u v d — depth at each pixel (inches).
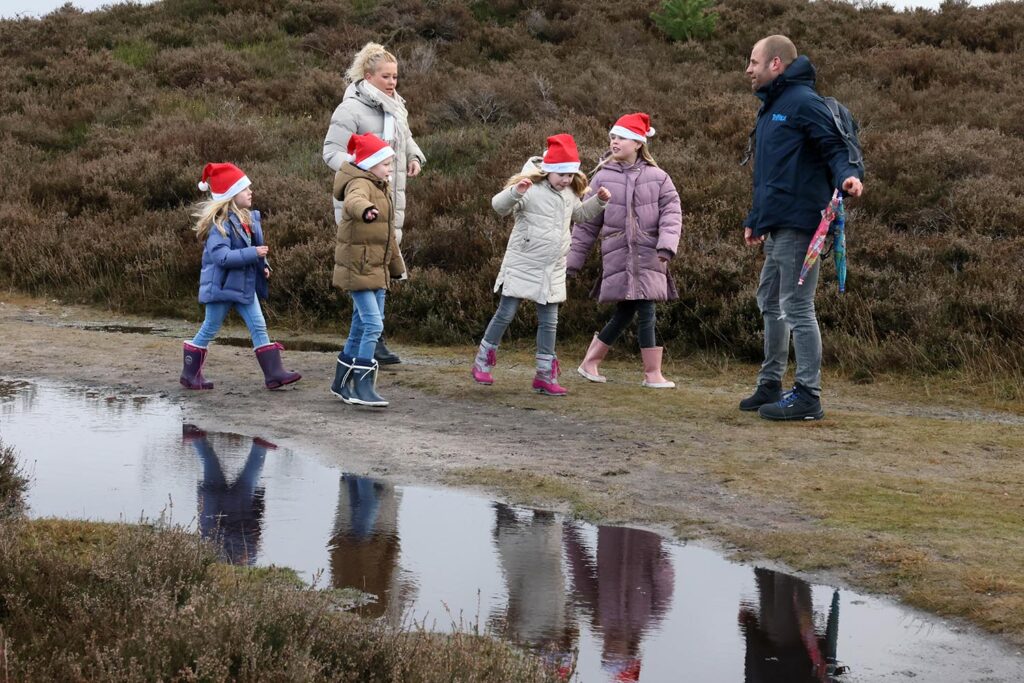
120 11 1047.6
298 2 1034.1
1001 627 148.8
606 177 314.7
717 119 656.4
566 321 403.5
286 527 191.8
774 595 162.9
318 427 271.3
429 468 233.9
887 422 277.1
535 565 174.7
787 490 215.0
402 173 352.2
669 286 319.3
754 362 371.9
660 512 202.7
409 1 998.4
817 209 271.4
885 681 132.8
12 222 547.5
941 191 490.0
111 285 484.4
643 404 299.6
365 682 124.8
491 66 860.0
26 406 289.4
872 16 959.0
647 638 146.0
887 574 169.3
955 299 369.7
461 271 449.1
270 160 644.7
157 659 117.2
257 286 318.3
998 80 750.5
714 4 1020.5
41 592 139.3
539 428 271.3
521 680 122.1
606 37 916.6
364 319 294.2
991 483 221.5
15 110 780.0
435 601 157.2
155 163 606.5
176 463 234.4
